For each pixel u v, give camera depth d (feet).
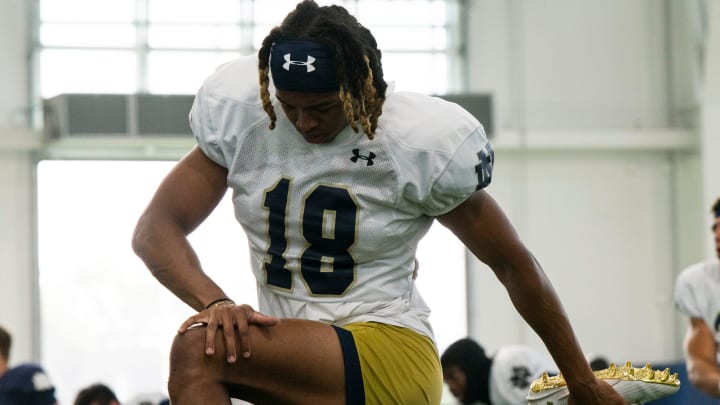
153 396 27.81
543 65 61.98
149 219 10.12
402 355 9.99
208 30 60.49
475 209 10.16
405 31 61.82
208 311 9.32
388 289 10.25
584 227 62.18
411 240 10.28
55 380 58.18
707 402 38.86
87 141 56.44
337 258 10.03
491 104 59.72
